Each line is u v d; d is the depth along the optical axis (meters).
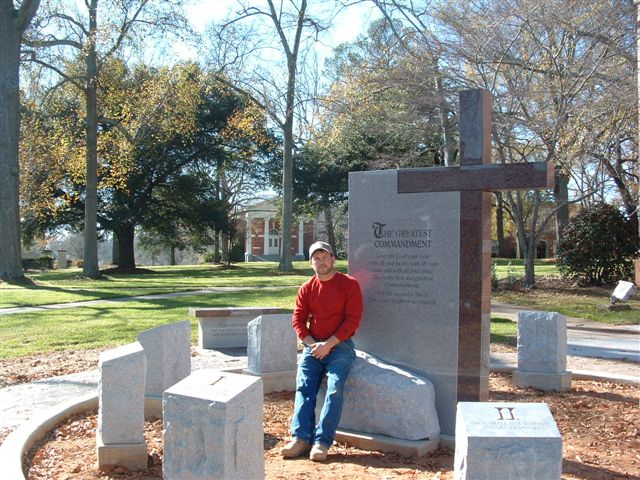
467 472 3.47
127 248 42.03
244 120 33.28
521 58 17.73
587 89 17.97
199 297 19.70
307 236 83.31
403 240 5.97
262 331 7.68
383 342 6.05
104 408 4.93
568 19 16.94
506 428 3.54
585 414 6.38
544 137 18.08
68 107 37.06
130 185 39.38
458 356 5.65
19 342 11.52
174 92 31.20
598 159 20.03
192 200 43.28
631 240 21.77
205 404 3.71
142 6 27.05
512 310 17.09
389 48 20.92
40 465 5.00
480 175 5.57
